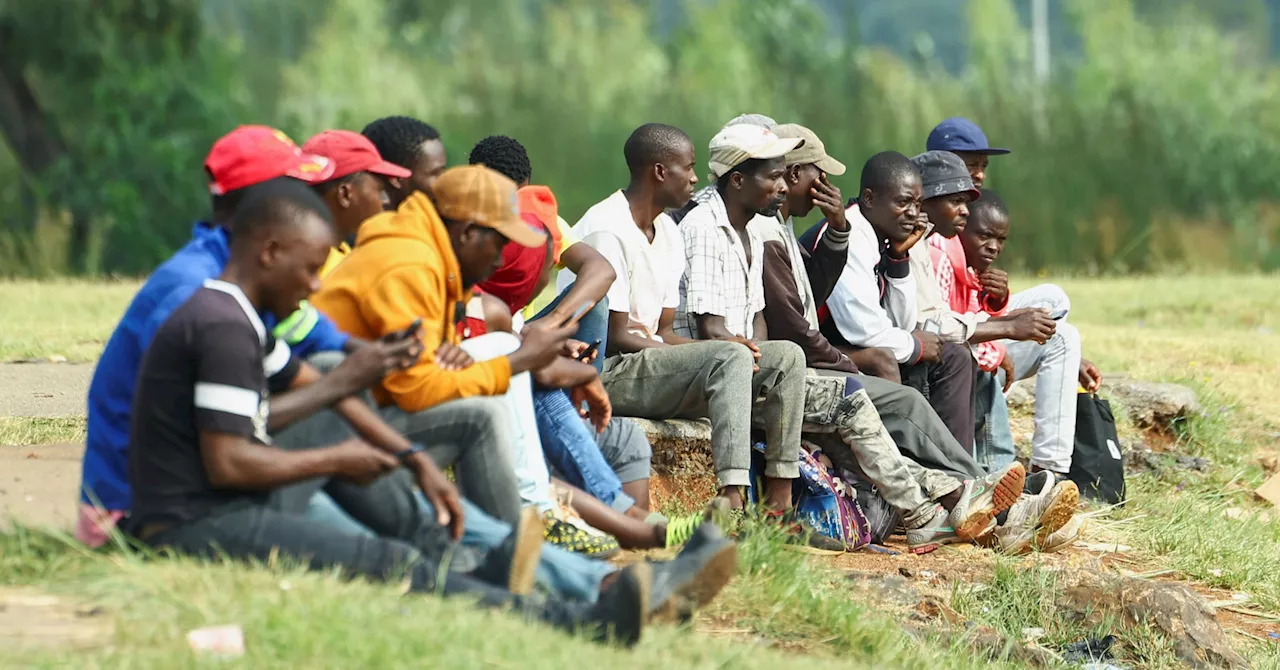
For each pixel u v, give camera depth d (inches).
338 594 479.5
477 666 455.8
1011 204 2561.5
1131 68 2834.6
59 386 991.0
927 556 780.6
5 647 433.1
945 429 807.7
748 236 813.9
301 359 552.7
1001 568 749.9
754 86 2967.5
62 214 2623.0
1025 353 968.3
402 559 509.0
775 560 655.8
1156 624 735.1
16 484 644.1
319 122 3021.7
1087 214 2573.8
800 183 825.5
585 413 728.3
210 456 491.8
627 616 502.0
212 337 491.8
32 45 2652.6
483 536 549.6
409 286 572.4
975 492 783.1
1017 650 690.2
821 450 793.6
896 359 840.3
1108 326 1644.9
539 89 2824.8
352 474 503.8
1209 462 1105.4
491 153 771.4
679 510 773.9
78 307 1547.7
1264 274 2442.2
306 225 509.7
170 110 2736.2
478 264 599.2
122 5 2709.2
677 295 791.7
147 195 2674.7
